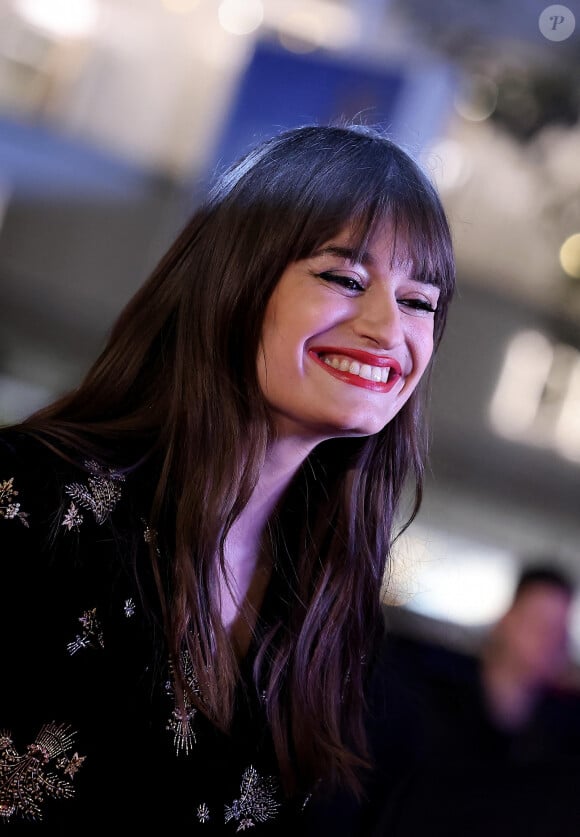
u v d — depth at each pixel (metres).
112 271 12.24
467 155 11.43
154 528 1.74
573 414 12.73
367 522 2.11
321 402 1.76
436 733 3.41
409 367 1.85
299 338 1.76
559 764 2.72
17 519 1.60
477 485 12.26
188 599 1.72
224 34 12.12
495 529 12.17
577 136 10.87
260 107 8.98
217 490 1.77
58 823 1.57
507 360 12.55
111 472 1.73
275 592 2.00
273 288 1.79
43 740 1.57
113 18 12.55
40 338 12.15
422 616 4.40
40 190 12.34
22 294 12.12
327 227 1.77
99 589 1.64
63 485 1.66
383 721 2.79
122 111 12.41
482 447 12.34
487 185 11.81
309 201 1.79
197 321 1.84
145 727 1.67
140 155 12.37
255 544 1.97
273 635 1.96
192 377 1.82
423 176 1.88
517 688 3.81
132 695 1.65
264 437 1.80
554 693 3.85
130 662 1.66
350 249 1.77
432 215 1.85
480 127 11.09
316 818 2.53
